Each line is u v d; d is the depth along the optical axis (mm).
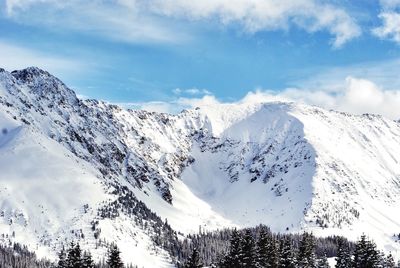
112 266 101750
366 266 103000
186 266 100500
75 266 94438
